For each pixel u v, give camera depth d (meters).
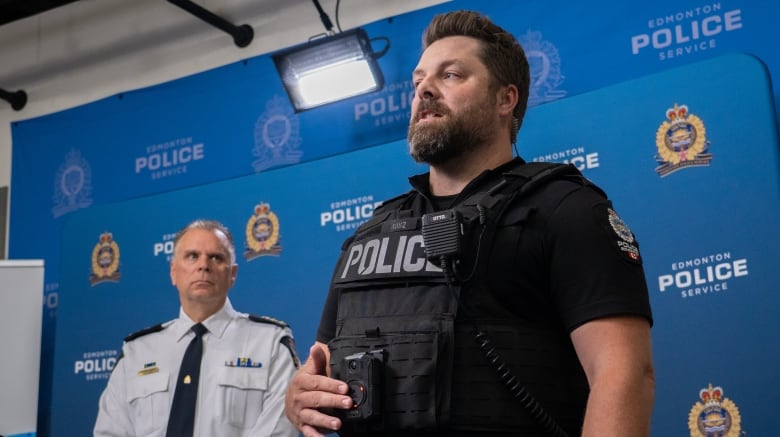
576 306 1.47
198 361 3.46
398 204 1.82
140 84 4.90
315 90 4.06
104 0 5.12
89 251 4.36
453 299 1.52
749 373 2.72
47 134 5.07
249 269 3.86
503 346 1.49
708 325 2.81
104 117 4.91
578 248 1.49
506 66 1.82
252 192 3.95
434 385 1.48
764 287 2.74
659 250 2.94
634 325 1.45
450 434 1.46
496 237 1.54
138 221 4.25
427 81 1.76
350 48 3.91
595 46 3.62
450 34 1.85
